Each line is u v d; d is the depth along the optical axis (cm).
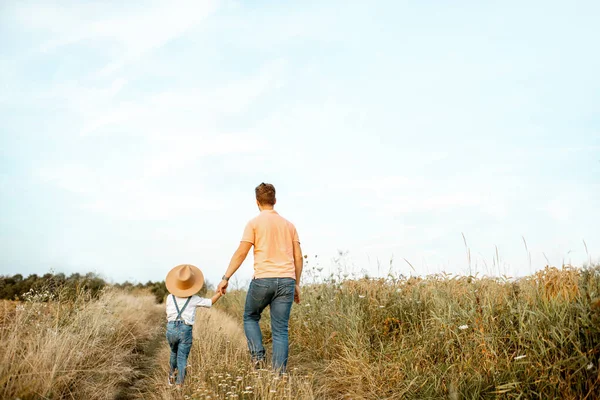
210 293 1591
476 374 382
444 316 463
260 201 534
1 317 597
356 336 534
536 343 375
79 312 613
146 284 2080
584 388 334
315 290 741
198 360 538
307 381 454
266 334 763
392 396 415
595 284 399
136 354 634
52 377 393
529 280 455
